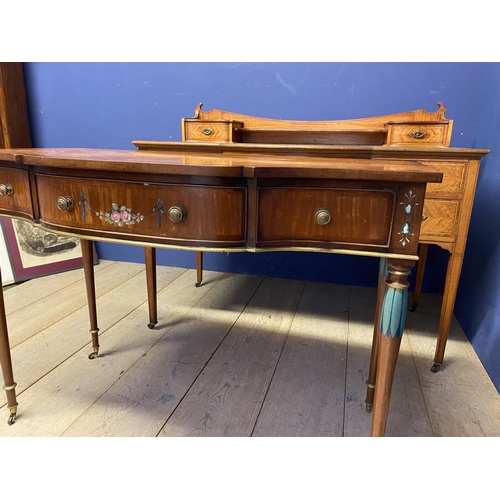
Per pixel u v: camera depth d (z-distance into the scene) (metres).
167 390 1.22
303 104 1.95
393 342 0.78
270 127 1.72
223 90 2.04
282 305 1.86
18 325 1.59
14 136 2.23
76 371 1.31
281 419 1.11
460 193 1.24
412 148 1.28
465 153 1.21
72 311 1.73
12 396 1.06
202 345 1.49
